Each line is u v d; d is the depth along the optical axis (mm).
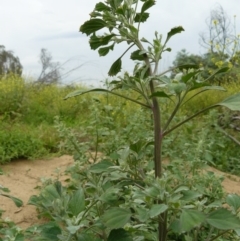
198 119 8047
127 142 4277
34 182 4773
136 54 2209
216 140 5863
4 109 8523
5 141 5629
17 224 3623
